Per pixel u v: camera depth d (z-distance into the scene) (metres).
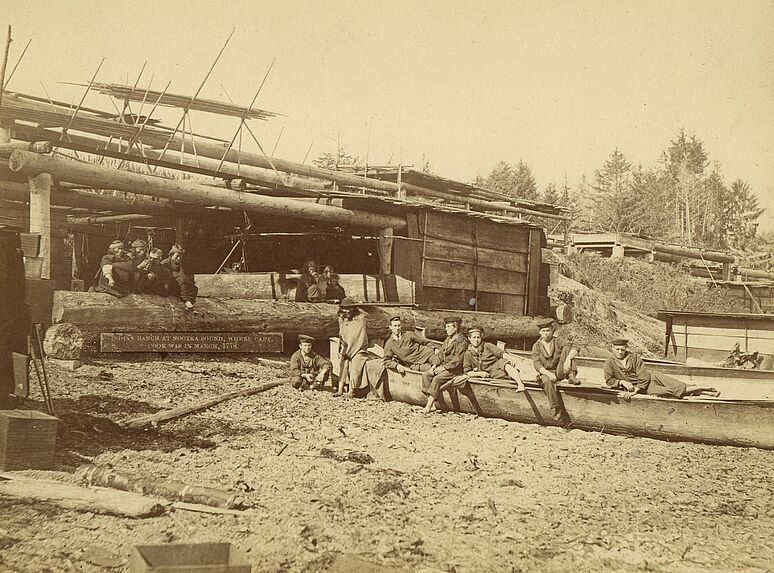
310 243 18.08
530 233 19.09
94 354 11.35
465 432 9.61
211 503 6.18
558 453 8.74
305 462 7.67
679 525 6.54
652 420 9.53
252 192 15.30
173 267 12.46
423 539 5.82
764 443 9.09
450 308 17.08
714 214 30.66
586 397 9.85
